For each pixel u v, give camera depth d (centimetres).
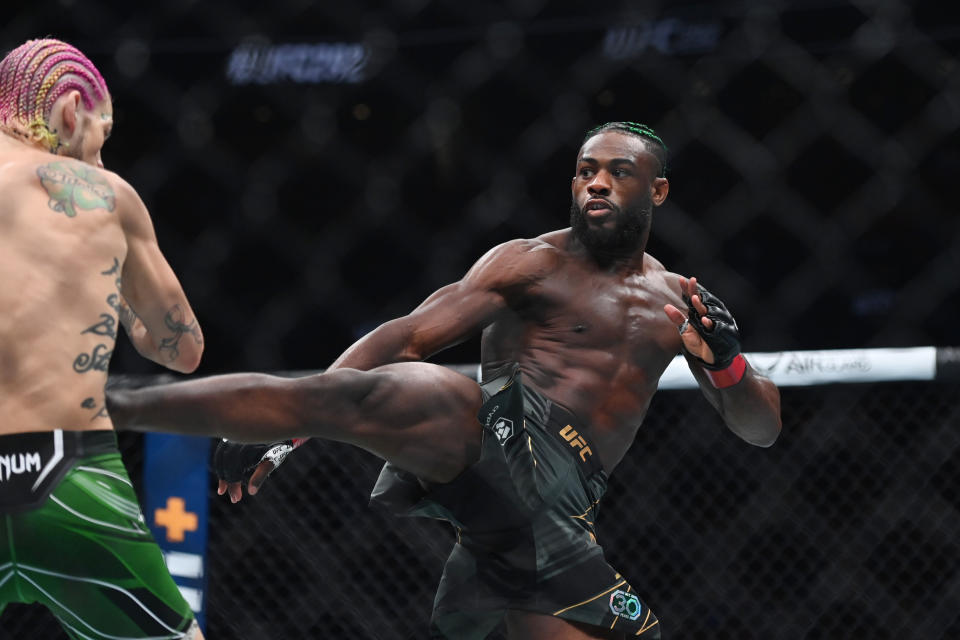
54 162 633
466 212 2009
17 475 579
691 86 1827
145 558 601
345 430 655
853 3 1562
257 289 2077
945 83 1816
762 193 1927
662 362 779
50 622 1272
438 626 748
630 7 1781
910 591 1391
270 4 1939
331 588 1370
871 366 1059
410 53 1944
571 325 762
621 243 766
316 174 2064
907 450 1448
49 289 602
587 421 747
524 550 708
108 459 602
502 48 1855
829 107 1903
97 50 1653
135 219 653
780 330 1922
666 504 1327
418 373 685
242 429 631
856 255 1934
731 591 1409
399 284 2034
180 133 2058
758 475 1466
